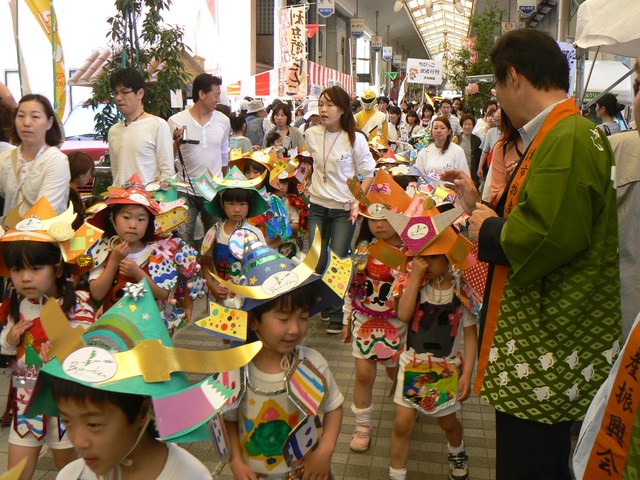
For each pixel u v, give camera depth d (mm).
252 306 2592
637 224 3643
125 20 8867
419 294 3580
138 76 5852
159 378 1886
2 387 4945
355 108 14375
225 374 2451
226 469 3955
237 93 18016
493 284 2848
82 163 6125
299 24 19078
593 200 2529
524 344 2650
